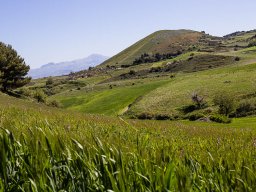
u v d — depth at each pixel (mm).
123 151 3795
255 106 91125
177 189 3020
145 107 118250
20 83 108812
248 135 22469
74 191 3258
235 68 157000
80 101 163875
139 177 3209
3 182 3426
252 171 3262
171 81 154500
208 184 3305
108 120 27031
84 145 3752
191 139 17891
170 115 105062
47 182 3375
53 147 3723
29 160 3609
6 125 4762
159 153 3660
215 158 3973
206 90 118000
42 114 23266
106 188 3154
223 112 92750
